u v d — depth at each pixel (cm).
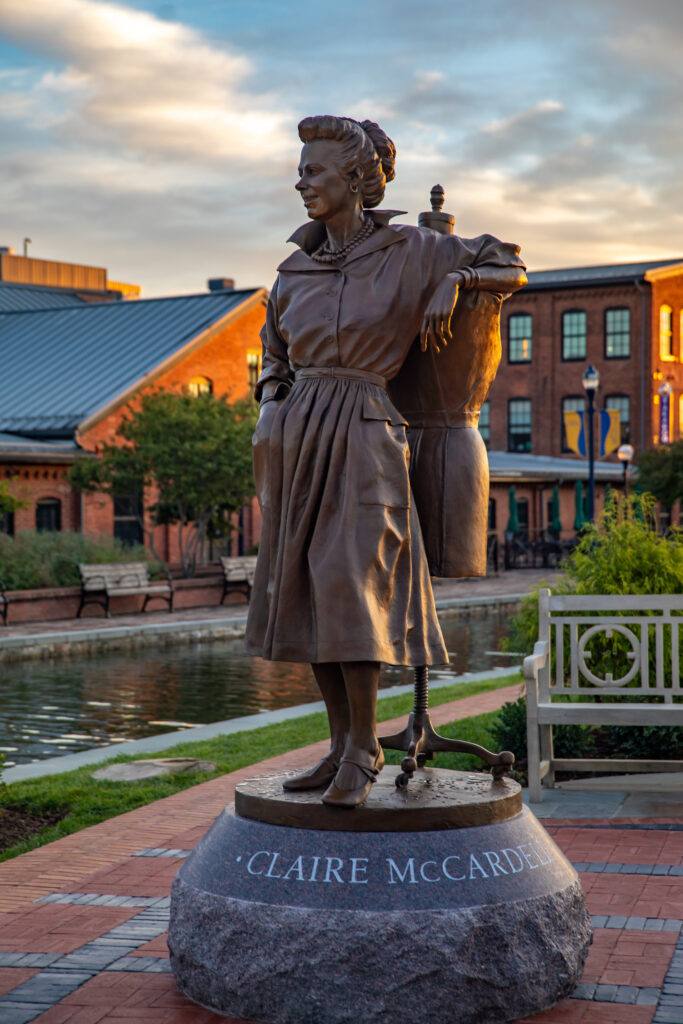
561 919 461
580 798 812
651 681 934
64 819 812
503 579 3628
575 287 6016
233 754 1015
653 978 480
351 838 449
